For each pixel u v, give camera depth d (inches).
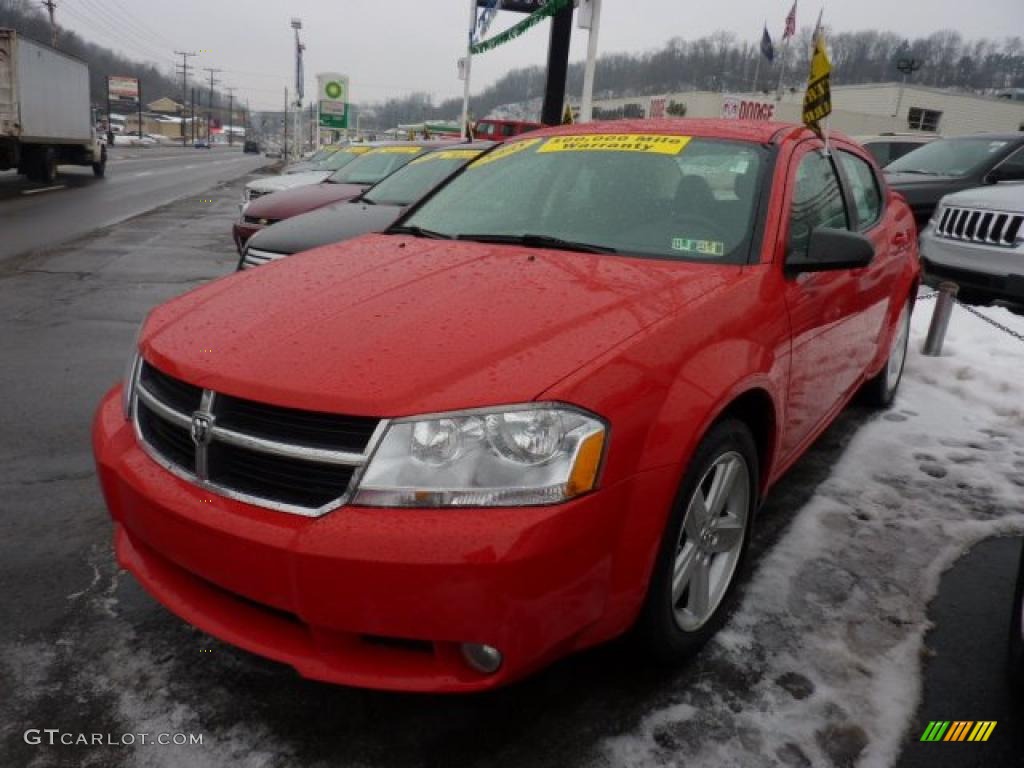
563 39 457.1
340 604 72.3
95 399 181.9
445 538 70.4
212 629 82.4
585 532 73.7
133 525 86.4
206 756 80.1
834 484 147.8
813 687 92.4
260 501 76.3
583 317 85.8
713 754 82.0
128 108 5049.2
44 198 717.9
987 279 275.3
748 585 113.0
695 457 87.0
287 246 218.1
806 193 124.7
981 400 197.3
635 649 89.1
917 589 113.7
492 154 149.2
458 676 75.3
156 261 391.9
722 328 92.4
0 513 126.6
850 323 137.0
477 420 73.0
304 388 75.9
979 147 380.2
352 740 82.9
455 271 102.7
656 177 122.6
